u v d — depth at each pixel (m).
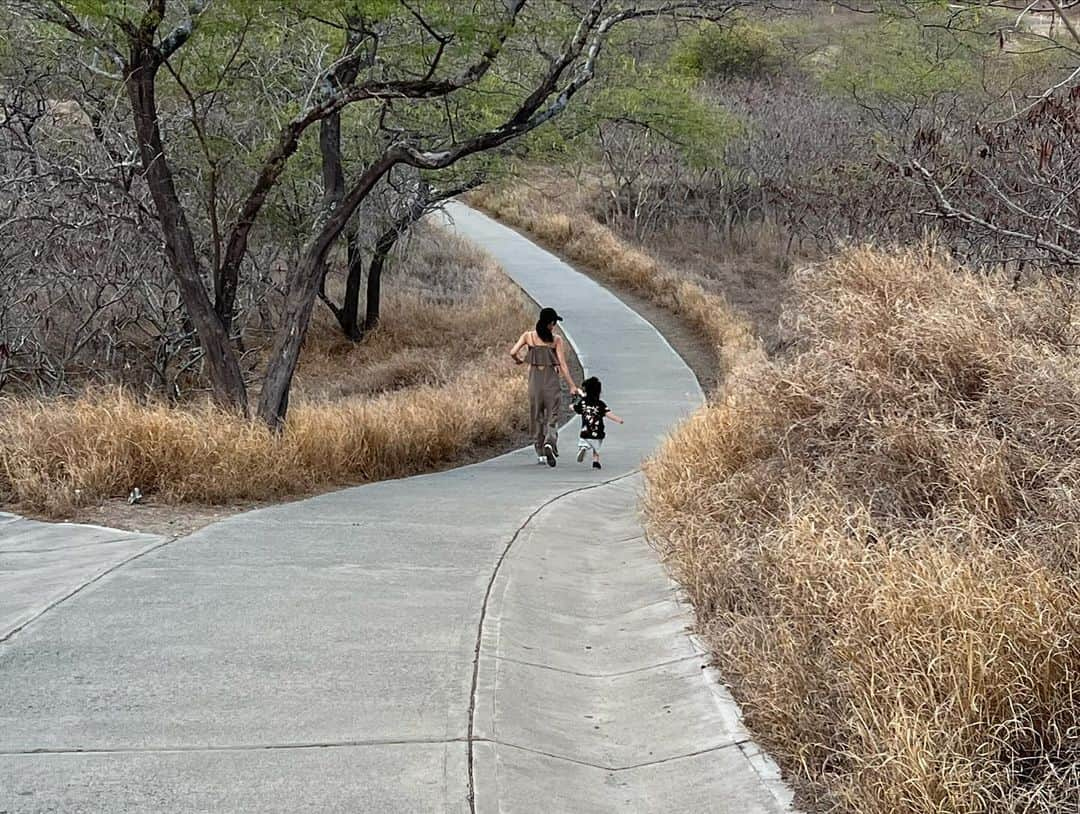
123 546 7.74
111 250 17.80
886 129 26.23
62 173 16.52
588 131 20.33
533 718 5.07
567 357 25.19
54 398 14.15
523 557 7.79
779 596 5.41
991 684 4.07
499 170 21.84
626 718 5.28
